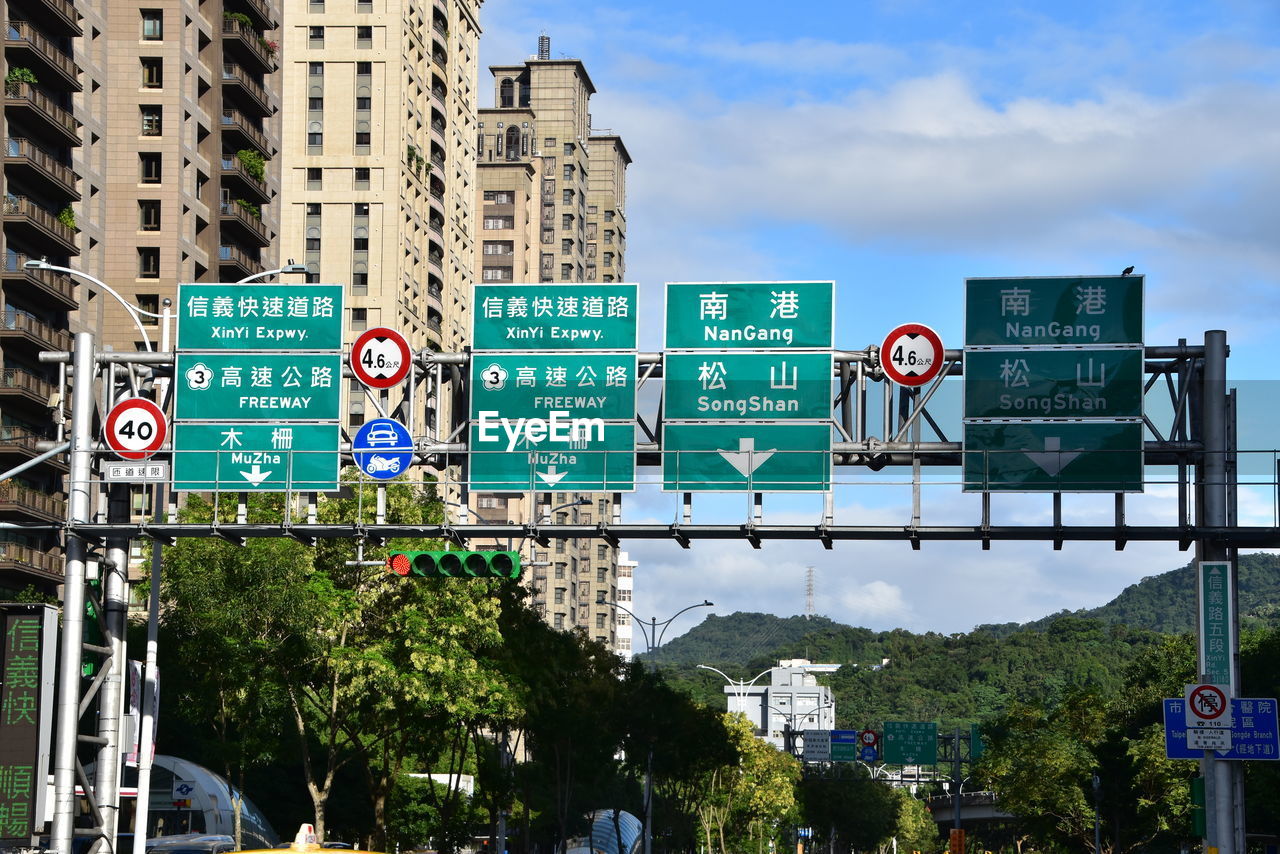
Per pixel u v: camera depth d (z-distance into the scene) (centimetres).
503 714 5694
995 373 3328
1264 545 3309
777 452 3350
